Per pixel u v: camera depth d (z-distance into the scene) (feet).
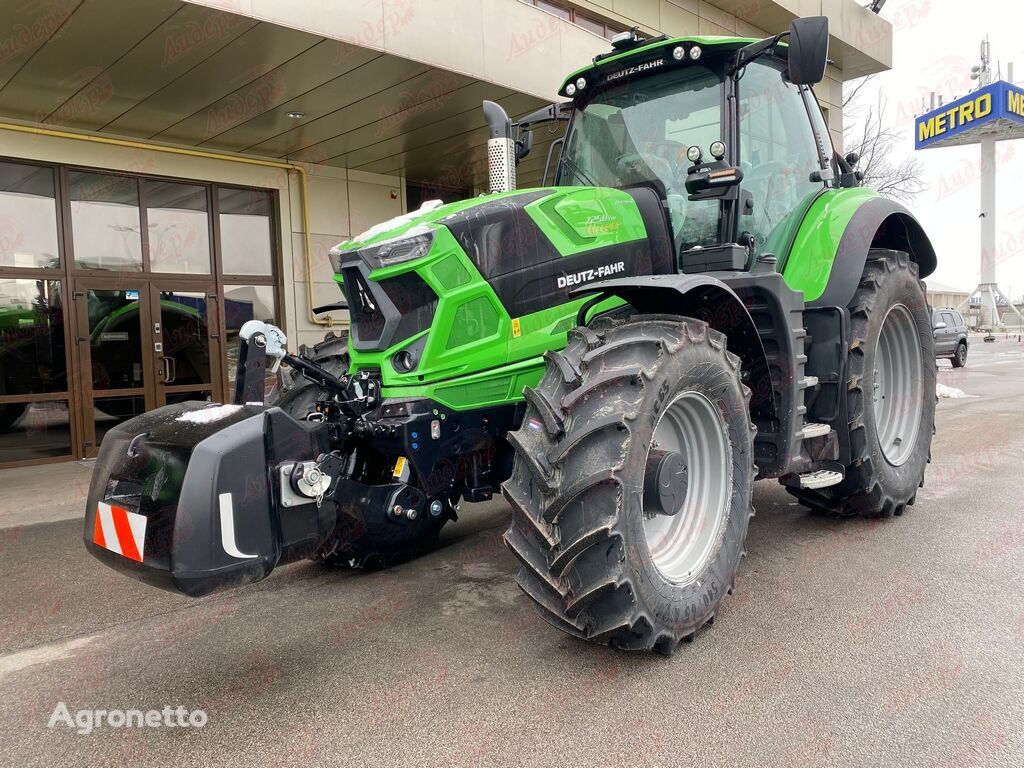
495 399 9.58
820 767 6.05
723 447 8.89
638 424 7.43
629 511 7.32
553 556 7.43
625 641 7.76
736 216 10.44
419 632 9.03
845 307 11.49
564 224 9.95
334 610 9.87
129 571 7.30
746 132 11.05
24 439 22.34
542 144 26.71
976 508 13.43
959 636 8.32
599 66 11.40
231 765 6.41
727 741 6.46
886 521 12.83
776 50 11.51
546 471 7.54
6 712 7.52
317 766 6.32
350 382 9.39
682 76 11.02
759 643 8.34
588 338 8.14
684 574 8.36
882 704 6.97
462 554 12.09
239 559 7.14
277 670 8.19
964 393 32.19
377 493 9.30
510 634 8.88
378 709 7.23
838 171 13.98
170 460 7.08
